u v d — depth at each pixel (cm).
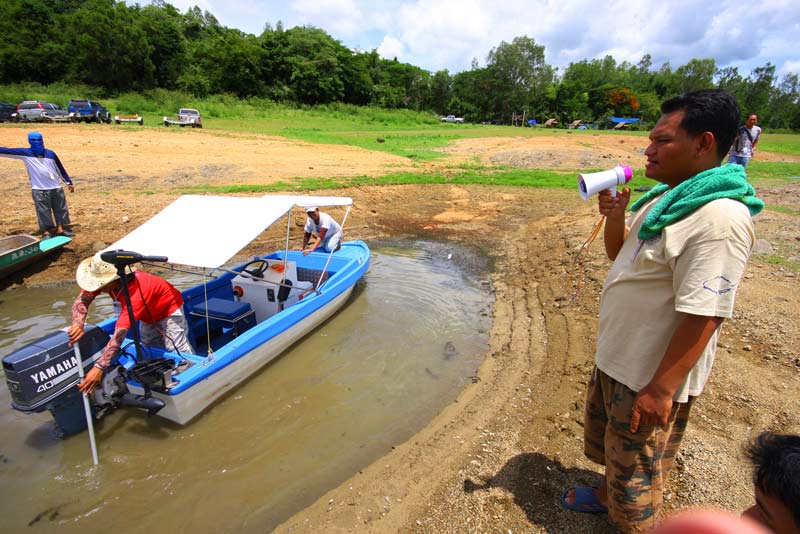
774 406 387
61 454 423
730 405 395
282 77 6850
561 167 2123
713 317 181
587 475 341
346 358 596
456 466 377
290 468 405
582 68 9856
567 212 1304
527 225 1234
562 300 705
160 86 5941
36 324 675
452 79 9769
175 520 354
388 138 3275
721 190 183
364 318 715
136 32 5409
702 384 216
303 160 1869
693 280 182
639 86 9838
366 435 447
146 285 447
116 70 5375
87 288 402
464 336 655
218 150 1959
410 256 1030
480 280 887
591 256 838
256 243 1041
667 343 205
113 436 447
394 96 8050
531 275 862
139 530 346
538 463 362
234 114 4450
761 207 196
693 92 196
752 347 479
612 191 244
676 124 197
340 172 1667
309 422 470
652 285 206
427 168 1920
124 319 407
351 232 1185
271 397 513
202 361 469
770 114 8944
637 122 7938
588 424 280
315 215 808
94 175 1353
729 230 177
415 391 520
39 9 5691
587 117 8662
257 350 542
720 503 295
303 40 6894
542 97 9006
